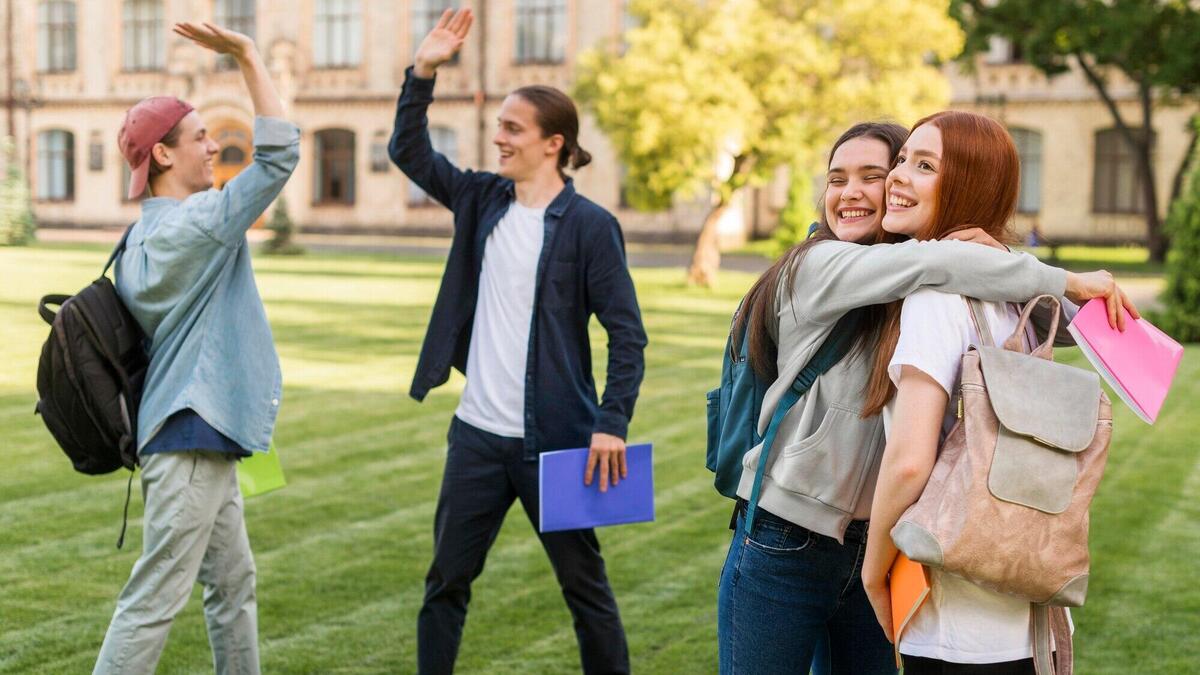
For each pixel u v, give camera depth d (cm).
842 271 238
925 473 218
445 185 388
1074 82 3294
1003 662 221
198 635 452
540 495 351
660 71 2117
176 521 322
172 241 319
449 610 374
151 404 324
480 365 374
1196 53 2619
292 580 516
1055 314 227
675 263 2920
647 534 601
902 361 224
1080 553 215
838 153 270
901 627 225
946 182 237
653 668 421
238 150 4050
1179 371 1243
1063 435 214
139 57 4144
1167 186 3231
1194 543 593
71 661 417
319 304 1762
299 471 727
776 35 2109
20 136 4244
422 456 775
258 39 4034
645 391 1065
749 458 258
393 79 3928
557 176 382
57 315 324
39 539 570
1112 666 428
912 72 2169
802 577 253
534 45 3794
